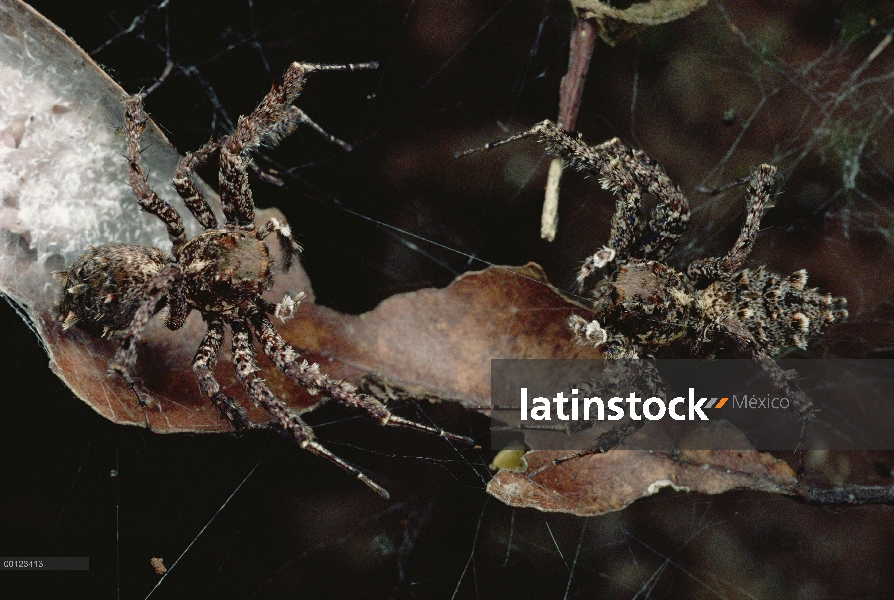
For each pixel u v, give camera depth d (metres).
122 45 0.15
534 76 0.15
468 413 0.15
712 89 0.15
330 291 0.15
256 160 0.15
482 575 0.15
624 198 0.15
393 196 0.15
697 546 0.15
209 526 0.15
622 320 0.15
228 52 0.15
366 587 0.15
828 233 0.15
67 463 0.15
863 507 0.15
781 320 0.15
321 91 0.15
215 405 0.14
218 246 0.15
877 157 0.15
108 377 0.14
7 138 0.14
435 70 0.15
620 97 0.15
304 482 0.15
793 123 0.15
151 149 0.15
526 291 0.14
